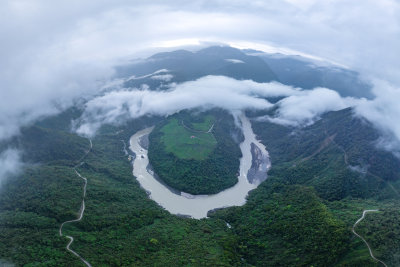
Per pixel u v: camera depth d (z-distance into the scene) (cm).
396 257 17712
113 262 19112
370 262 17762
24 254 18525
